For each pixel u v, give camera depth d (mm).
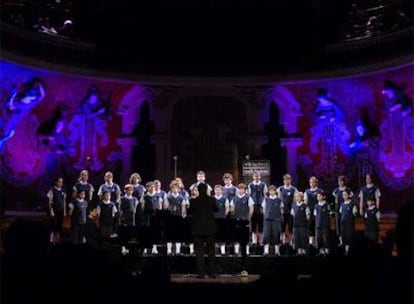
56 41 17812
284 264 3727
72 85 18609
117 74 19000
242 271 11961
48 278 3367
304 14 19078
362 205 14891
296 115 19484
